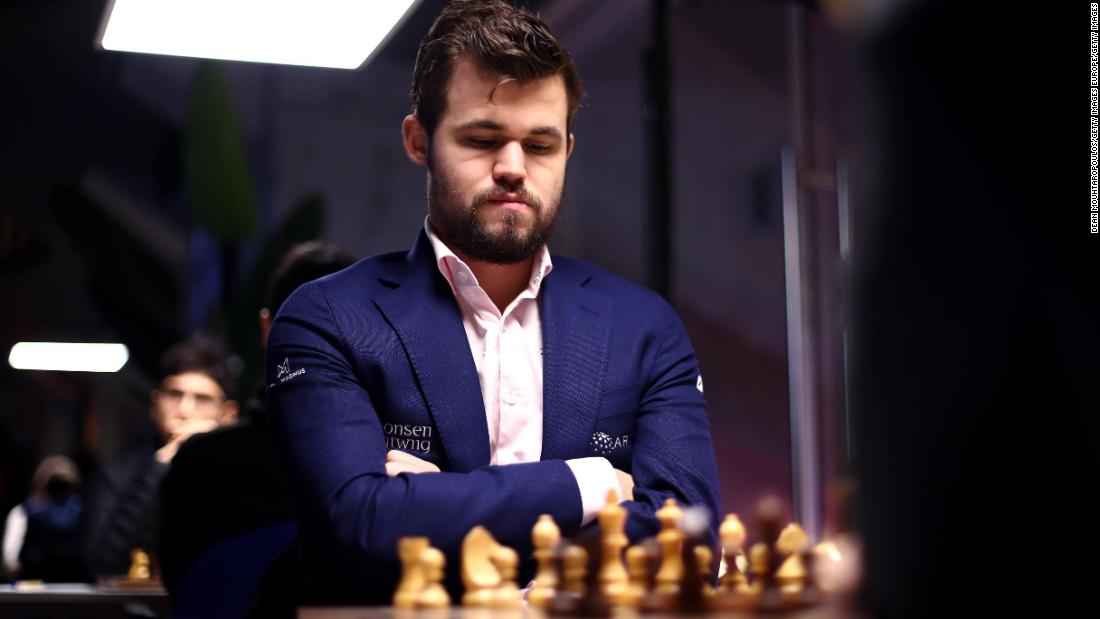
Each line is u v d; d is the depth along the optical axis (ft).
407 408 4.64
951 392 2.01
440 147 4.75
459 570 4.01
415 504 4.04
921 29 2.06
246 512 8.16
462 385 4.70
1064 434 2.00
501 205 4.68
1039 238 2.01
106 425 40.68
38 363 38.81
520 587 4.07
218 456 8.24
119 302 20.54
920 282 2.04
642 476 4.75
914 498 2.01
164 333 20.58
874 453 2.07
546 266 4.96
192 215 19.74
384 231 25.52
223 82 19.43
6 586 10.79
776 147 11.49
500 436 4.79
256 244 25.02
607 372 4.90
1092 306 2.00
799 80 11.32
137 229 29.43
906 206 2.06
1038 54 2.04
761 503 3.29
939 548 2.00
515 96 4.64
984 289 2.02
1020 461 2.00
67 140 27.61
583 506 4.14
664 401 4.99
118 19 7.84
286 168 25.36
